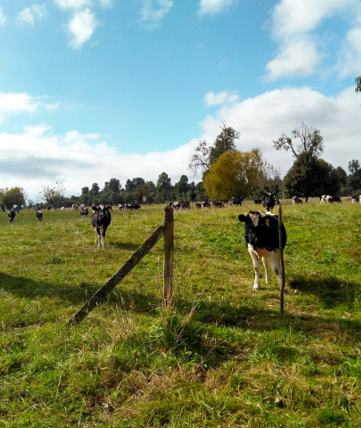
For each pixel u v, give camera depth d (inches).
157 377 156.0
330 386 148.3
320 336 195.0
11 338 194.4
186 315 206.1
